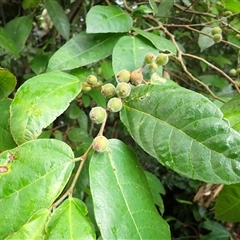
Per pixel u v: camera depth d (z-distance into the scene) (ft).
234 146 0.75
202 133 0.78
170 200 3.75
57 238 0.70
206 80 2.28
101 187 0.77
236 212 1.10
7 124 0.99
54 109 0.85
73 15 2.29
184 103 0.82
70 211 0.75
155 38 1.10
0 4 2.36
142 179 0.84
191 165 0.77
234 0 1.48
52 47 2.32
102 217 0.74
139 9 1.28
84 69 1.14
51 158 0.79
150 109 0.85
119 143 0.85
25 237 0.70
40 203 0.75
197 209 3.28
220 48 2.95
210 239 3.06
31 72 2.43
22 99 0.85
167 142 0.80
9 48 1.57
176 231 3.52
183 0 1.97
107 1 1.55
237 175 0.74
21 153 0.78
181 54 1.16
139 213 0.78
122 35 1.14
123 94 0.86
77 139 1.84
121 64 1.01
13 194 0.75
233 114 0.91
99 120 0.83
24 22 1.74
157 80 0.98
